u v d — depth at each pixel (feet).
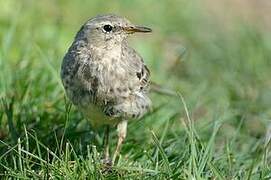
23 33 48.37
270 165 34.14
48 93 39.65
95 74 33.22
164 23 58.44
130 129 37.11
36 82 40.01
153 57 52.13
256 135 41.06
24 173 30.58
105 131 35.53
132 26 34.22
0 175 31.01
